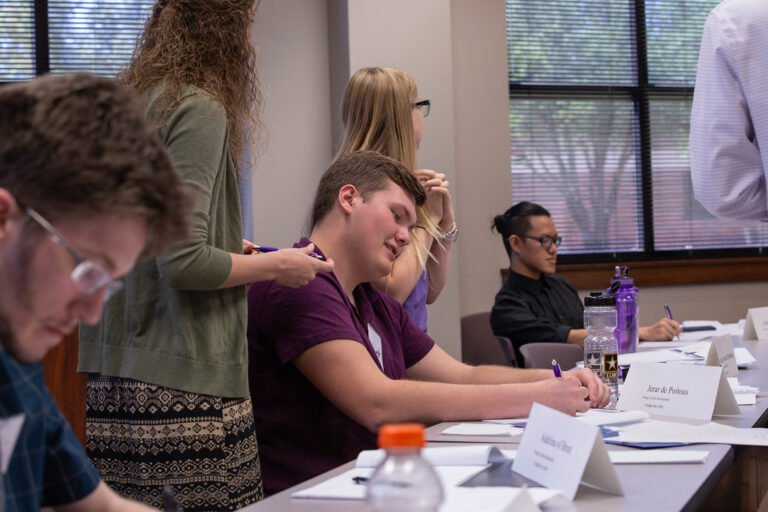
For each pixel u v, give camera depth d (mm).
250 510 1109
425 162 4441
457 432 1598
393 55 4355
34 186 763
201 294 1677
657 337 3398
